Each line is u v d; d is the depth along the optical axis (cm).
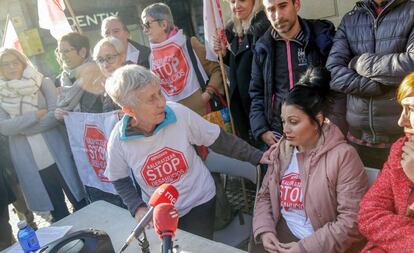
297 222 197
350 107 235
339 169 181
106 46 267
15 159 335
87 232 175
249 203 332
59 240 176
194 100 313
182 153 204
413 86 147
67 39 315
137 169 205
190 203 213
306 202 190
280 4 242
